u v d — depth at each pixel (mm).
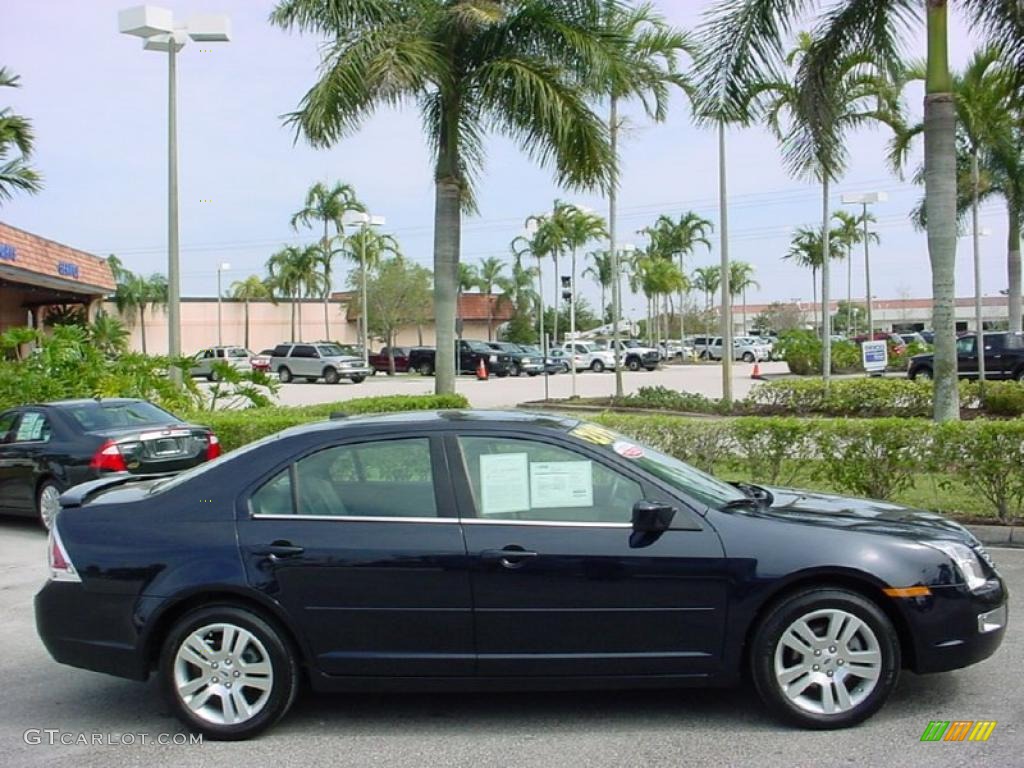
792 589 4691
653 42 19938
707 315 84438
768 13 12742
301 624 4730
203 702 4797
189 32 15469
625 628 4676
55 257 25516
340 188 55938
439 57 13961
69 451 10242
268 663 4762
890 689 4648
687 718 4883
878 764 4277
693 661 4676
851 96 19281
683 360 60938
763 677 4660
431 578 4688
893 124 21797
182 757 4594
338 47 13570
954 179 11805
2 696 5512
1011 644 5887
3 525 11242
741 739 4590
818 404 20875
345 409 13430
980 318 24500
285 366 43688
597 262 70875
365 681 4762
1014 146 26781
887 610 4719
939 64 11734
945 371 11758
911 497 9875
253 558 4758
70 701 5422
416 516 4801
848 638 4656
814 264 54812
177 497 5012
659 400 23094
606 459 4891
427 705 5176
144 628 4777
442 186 15258
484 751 4551
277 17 14555
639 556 4660
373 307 56656
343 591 4715
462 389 36781
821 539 4691
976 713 4828
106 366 16328
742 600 4633
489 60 14531
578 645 4691
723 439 9906
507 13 14383
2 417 11188
